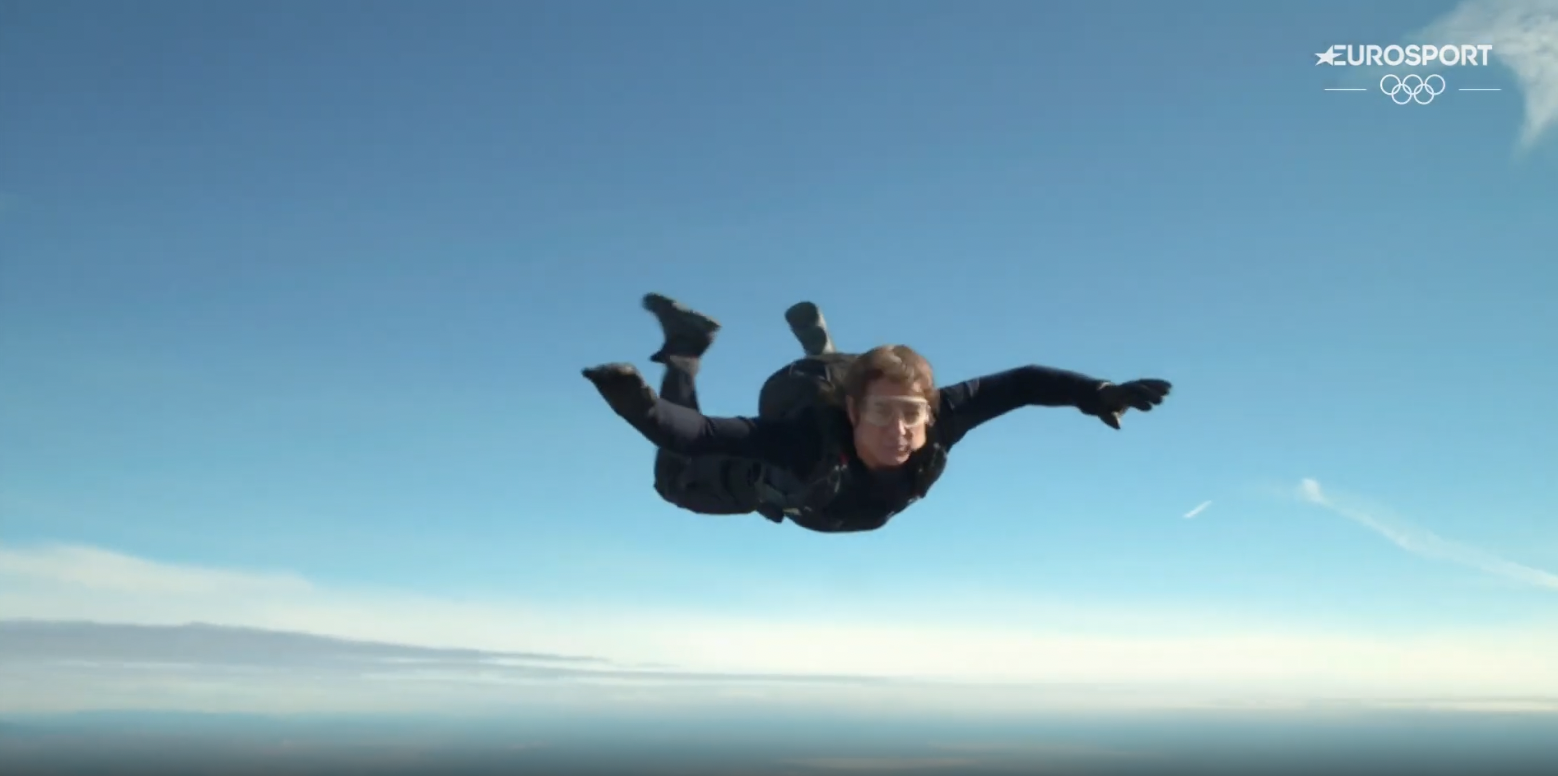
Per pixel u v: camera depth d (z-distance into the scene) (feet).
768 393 19.21
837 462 16.19
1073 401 17.11
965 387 17.25
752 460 17.48
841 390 16.48
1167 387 16.15
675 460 21.13
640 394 14.12
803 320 21.70
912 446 16.08
